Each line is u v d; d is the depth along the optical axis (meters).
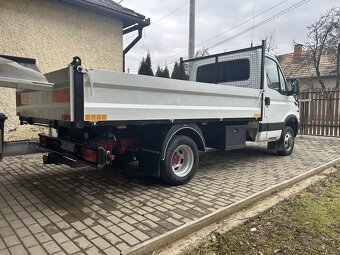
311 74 24.62
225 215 3.71
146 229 3.18
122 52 9.01
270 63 6.98
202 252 2.89
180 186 4.81
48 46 7.44
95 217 3.52
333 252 2.95
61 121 3.79
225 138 5.78
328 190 4.91
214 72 7.40
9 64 3.72
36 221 3.41
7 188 4.65
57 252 2.71
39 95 4.36
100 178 5.27
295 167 6.25
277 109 7.16
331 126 11.95
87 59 8.23
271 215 3.80
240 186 4.80
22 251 2.73
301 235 3.28
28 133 7.36
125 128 4.34
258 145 9.52
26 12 7.00
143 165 4.74
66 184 4.89
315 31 20.72
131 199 4.16
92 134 4.20
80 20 7.98
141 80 3.93
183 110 4.58
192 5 12.64
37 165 6.22
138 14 9.21
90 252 2.71
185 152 5.00
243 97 5.82
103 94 3.59
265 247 3.02
